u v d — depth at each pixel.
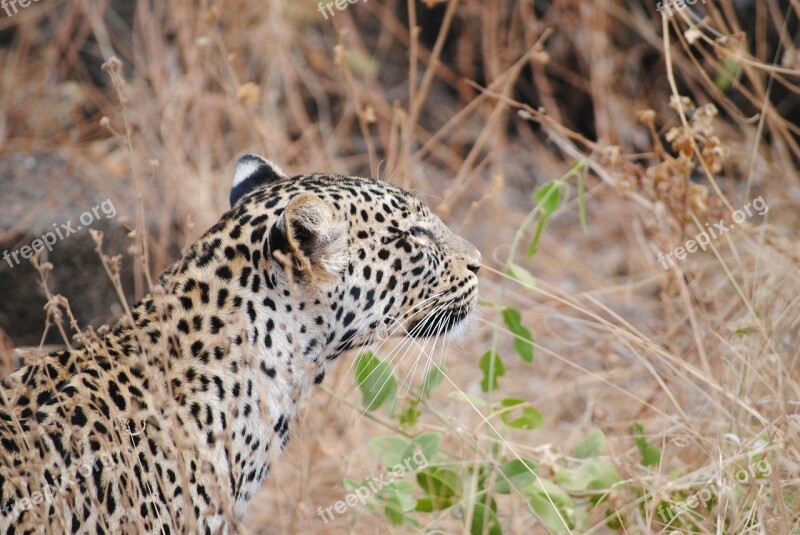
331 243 8.98
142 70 18.61
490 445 11.36
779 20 17.55
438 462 11.21
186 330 8.93
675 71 19.52
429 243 10.08
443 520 11.70
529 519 12.09
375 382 10.74
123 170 16.94
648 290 17.05
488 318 16.23
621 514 10.73
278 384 9.21
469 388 15.17
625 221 18.05
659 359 12.18
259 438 9.22
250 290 9.03
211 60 18.47
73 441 8.30
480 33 21.81
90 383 8.68
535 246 11.91
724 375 11.38
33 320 13.88
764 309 12.25
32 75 20.00
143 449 8.44
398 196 10.00
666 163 12.06
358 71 21.67
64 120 18.55
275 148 17.78
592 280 17.67
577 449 11.45
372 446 10.77
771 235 14.02
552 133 14.80
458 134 21.25
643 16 20.22
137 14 20.19
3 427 8.45
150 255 15.02
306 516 9.94
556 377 15.30
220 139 18.19
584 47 20.45
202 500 8.77
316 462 12.66
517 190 20.69
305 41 21.45
